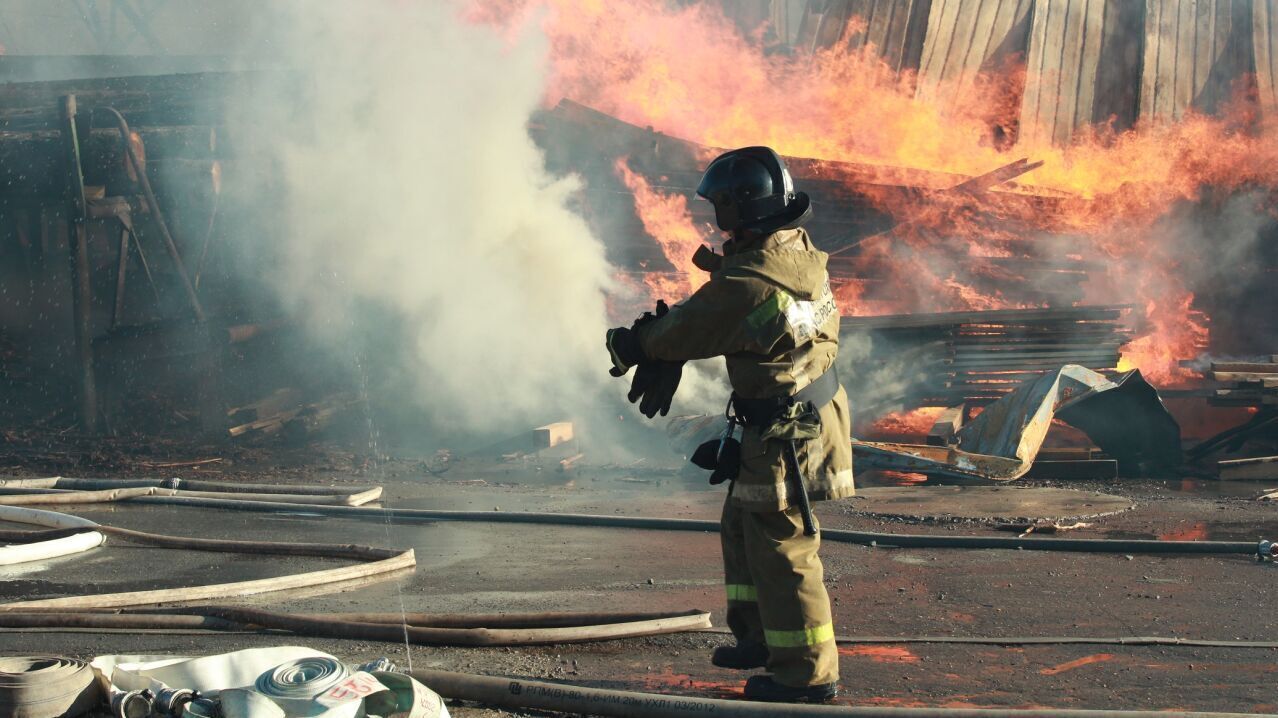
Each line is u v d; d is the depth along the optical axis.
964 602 4.88
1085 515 7.47
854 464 9.41
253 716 2.45
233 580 5.31
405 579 5.41
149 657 3.12
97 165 12.04
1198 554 5.89
